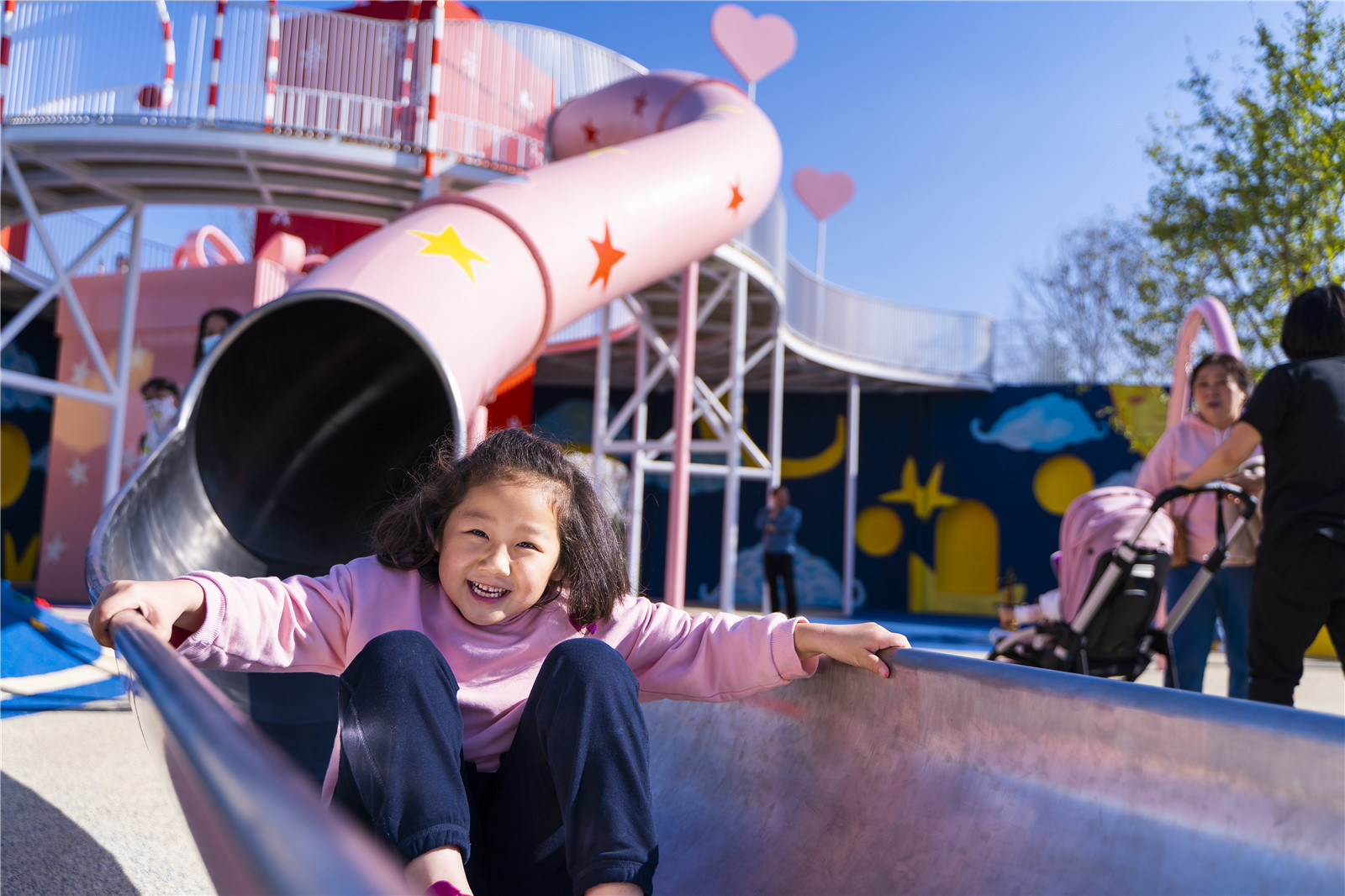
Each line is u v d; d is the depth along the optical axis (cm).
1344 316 260
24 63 743
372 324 469
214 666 133
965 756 126
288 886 29
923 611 1627
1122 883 98
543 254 447
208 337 941
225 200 860
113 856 201
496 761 144
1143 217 1140
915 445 1650
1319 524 249
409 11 1038
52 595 964
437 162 784
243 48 752
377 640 115
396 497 164
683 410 862
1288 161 974
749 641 155
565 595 152
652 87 784
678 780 182
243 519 417
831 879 135
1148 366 1245
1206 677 659
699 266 1003
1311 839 83
